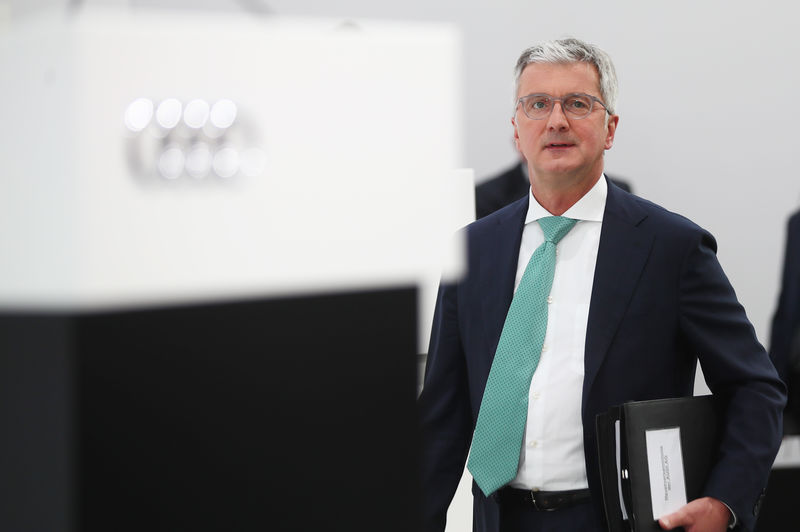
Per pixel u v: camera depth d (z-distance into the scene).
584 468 4.03
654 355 4.05
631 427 3.84
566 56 4.23
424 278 1.67
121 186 1.33
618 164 8.66
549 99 4.21
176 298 1.41
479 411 4.14
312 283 1.54
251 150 1.46
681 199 8.71
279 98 1.48
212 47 1.41
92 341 1.34
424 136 1.64
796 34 8.72
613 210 4.20
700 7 8.63
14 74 1.36
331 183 1.54
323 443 1.60
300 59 1.50
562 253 4.23
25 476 1.41
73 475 1.34
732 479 3.91
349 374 1.62
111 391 1.36
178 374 1.42
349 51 1.55
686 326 4.09
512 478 4.02
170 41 1.37
